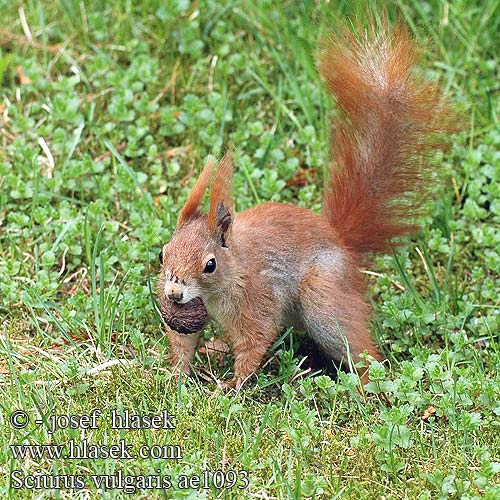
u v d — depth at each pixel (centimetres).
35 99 1340
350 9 1123
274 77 1374
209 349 1012
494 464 845
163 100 1347
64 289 1098
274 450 877
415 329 1027
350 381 916
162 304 933
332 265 993
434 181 1063
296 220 1000
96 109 1321
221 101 1294
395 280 1111
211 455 873
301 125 1309
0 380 959
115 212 1184
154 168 1216
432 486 850
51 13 1455
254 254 958
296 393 948
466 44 1370
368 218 1041
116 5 1457
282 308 981
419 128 1043
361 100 1040
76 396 934
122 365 962
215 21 1440
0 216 1170
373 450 880
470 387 918
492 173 1212
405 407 887
